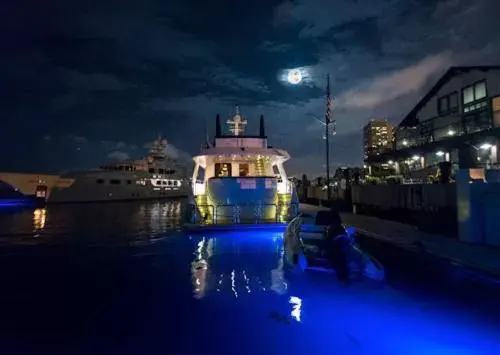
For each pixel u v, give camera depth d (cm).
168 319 670
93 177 6412
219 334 598
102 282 943
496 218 1155
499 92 2672
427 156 3416
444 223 1509
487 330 609
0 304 767
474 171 1270
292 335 594
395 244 1300
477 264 944
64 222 2728
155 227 2342
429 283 863
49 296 825
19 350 547
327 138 3203
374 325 632
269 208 1870
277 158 2122
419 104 3616
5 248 1506
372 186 2770
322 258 974
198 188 2031
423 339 573
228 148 2053
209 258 1242
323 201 3753
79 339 585
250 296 804
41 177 5769
